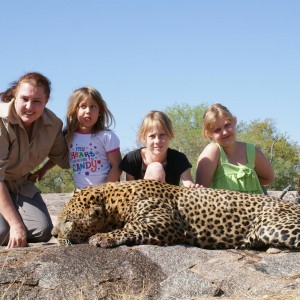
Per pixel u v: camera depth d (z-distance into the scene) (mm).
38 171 3668
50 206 5824
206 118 3451
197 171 3455
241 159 3488
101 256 2547
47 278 2420
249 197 2920
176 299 2373
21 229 2936
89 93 3445
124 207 2832
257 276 2471
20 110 3146
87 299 2371
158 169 3145
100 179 3479
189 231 2824
